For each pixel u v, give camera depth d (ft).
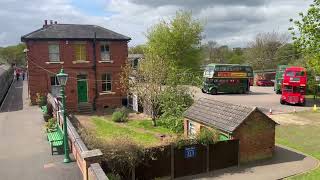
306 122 98.89
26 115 86.74
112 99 113.50
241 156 61.11
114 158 47.11
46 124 70.95
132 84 102.58
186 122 75.41
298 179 52.90
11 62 303.48
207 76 171.01
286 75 134.10
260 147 63.26
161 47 119.03
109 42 110.83
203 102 75.00
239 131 60.39
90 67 109.19
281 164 61.46
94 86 110.42
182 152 54.70
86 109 109.40
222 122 63.62
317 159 64.39
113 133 80.07
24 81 200.64
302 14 51.72
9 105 107.45
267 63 263.08
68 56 106.22
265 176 55.16
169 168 53.67
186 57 121.39
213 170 58.34
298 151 69.67
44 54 103.71
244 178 54.29
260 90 192.65
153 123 90.22
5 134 64.85
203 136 56.70
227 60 312.91
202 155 56.75
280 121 100.27
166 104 90.43
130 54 223.30
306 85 138.41
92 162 35.70
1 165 46.24
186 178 54.80
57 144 51.37
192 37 121.08
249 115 60.85
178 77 101.30
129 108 112.98
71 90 107.24
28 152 52.24
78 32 108.68
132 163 48.60
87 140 46.62
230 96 161.99
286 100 133.80
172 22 120.47
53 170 43.57
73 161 46.96
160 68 94.68
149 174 51.72
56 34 104.94
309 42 51.67
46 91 105.29
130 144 49.49
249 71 175.83
